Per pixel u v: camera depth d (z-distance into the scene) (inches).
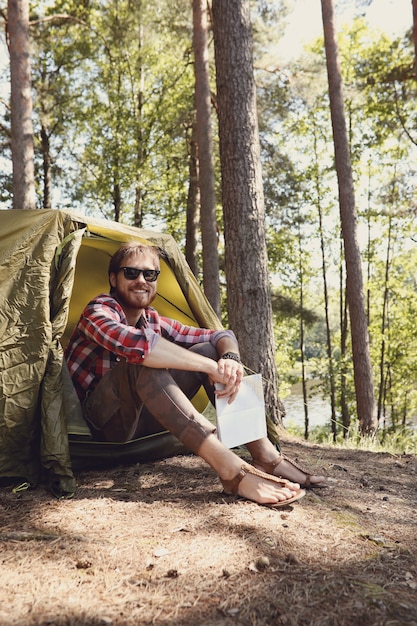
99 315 107.7
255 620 63.9
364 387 387.2
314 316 661.9
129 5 508.4
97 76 641.6
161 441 132.8
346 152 390.0
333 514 99.0
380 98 607.8
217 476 117.1
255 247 220.5
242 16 223.9
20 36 308.0
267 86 550.0
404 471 157.8
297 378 824.3
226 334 117.3
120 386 106.4
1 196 615.5
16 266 110.9
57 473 104.7
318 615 65.7
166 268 144.8
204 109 404.2
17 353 107.8
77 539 82.3
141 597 67.4
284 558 79.4
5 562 74.3
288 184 596.7
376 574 77.0
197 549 80.4
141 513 94.2
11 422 106.1
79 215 121.4
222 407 104.4
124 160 616.4
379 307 861.8
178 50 586.9
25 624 60.2
